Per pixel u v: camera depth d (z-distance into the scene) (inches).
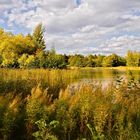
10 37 1930.4
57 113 314.7
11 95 379.6
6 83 463.5
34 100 314.2
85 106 314.8
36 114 304.8
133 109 321.1
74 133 310.3
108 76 1124.5
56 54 1749.5
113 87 368.2
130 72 388.8
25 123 310.5
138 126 286.2
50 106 331.3
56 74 696.4
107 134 287.6
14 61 1743.4
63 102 335.6
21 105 343.3
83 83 433.4
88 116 311.9
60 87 550.9
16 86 467.5
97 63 3211.1
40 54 1720.0
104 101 333.7
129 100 344.2
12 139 302.0
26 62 1679.4
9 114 299.3
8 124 289.6
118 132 282.2
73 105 322.7
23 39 1915.6
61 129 306.7
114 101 341.7
